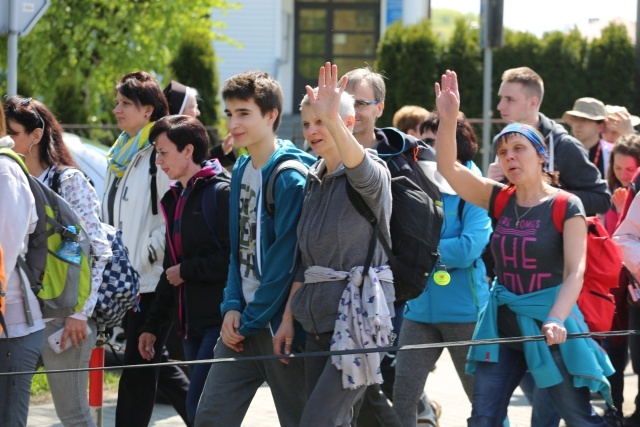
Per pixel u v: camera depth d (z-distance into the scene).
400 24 25.00
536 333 6.70
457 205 8.01
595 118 12.59
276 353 6.44
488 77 13.52
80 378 7.25
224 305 6.87
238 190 6.95
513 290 6.79
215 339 7.62
